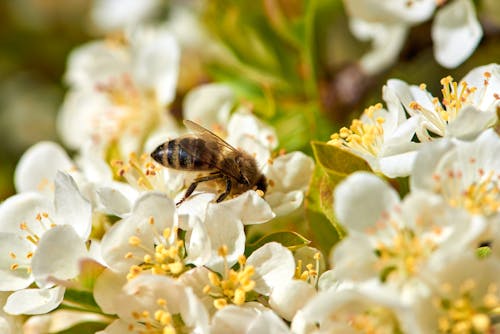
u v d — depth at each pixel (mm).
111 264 170
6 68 248
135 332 168
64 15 250
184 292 165
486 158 165
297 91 206
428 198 159
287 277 170
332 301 157
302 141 197
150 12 249
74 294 170
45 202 181
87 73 216
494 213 162
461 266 158
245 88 207
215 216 171
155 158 182
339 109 204
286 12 204
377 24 206
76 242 170
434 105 176
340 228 170
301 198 179
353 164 170
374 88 207
